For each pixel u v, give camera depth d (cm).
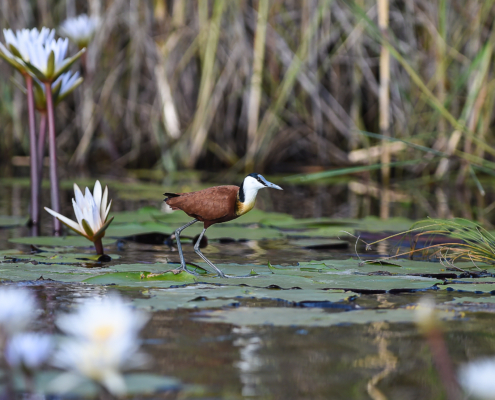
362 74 1977
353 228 987
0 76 2016
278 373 377
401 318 494
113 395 342
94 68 1962
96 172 1936
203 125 1942
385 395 345
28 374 328
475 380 261
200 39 1884
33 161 1072
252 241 945
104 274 630
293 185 1817
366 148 1931
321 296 558
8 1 1898
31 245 829
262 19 1812
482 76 1535
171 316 501
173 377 370
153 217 1075
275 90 1930
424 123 1883
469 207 1323
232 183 1667
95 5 1903
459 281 636
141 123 2067
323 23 1881
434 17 1778
